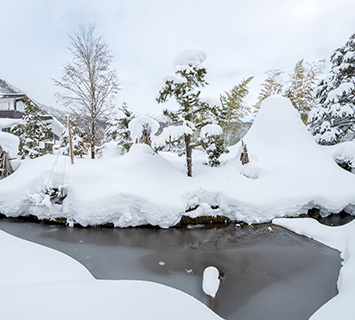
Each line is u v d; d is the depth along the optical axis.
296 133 11.58
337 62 14.40
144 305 2.53
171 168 9.03
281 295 4.03
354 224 6.28
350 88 12.37
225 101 22.78
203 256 5.54
